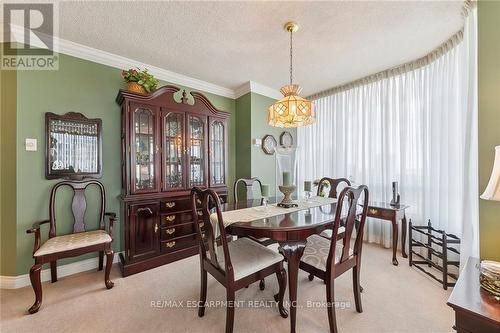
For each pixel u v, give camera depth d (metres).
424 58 2.59
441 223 2.36
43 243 2.00
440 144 2.39
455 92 2.22
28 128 2.06
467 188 1.86
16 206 2.01
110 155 2.51
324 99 3.72
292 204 2.03
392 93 2.89
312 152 3.88
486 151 1.33
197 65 2.80
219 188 3.04
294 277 1.40
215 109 3.01
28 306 1.71
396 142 2.88
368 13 1.84
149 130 2.46
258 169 3.56
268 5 1.74
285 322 1.53
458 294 0.97
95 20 1.90
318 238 1.92
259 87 3.53
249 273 1.42
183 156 2.70
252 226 1.44
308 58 2.62
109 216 2.35
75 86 2.30
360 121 3.26
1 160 2.01
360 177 3.24
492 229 1.29
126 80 2.39
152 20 1.90
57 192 2.19
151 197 2.39
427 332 1.43
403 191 2.79
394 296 1.82
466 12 1.83
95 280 2.12
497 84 1.29
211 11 1.80
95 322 1.54
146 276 2.20
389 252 2.75
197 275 2.22
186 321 1.55
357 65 2.81
